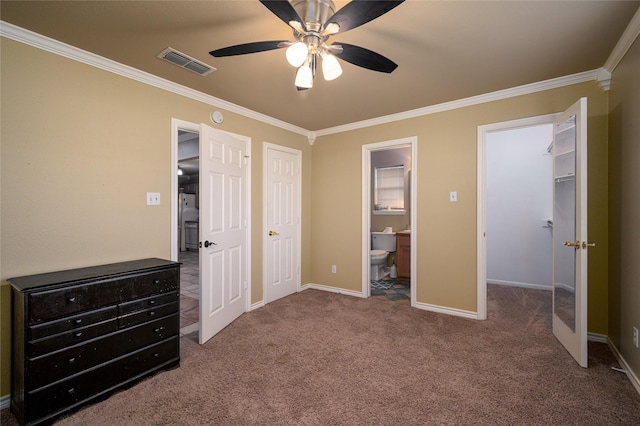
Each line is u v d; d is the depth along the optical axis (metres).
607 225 2.54
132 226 2.46
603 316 2.57
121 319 1.96
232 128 3.31
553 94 2.76
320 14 1.59
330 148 4.29
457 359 2.32
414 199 3.53
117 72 2.38
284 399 1.85
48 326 1.66
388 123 3.74
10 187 1.88
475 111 3.16
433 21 1.85
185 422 1.66
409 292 4.22
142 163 2.53
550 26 1.91
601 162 2.56
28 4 1.68
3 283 1.84
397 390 1.94
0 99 1.85
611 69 2.39
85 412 1.74
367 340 2.67
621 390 1.91
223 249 2.96
